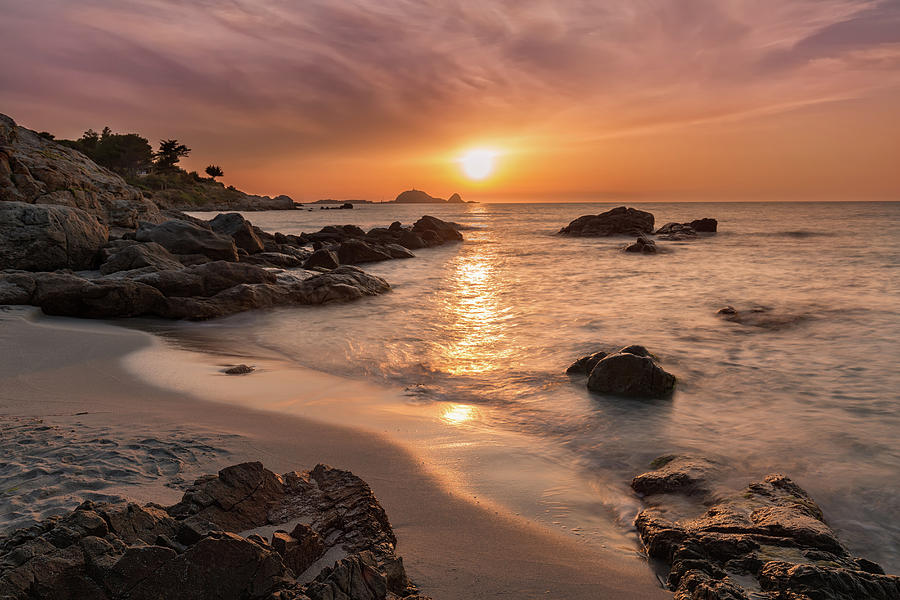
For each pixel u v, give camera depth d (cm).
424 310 2153
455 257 4438
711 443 896
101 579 352
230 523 472
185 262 2823
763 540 570
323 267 3403
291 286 2270
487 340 1648
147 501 574
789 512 624
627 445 896
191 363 1338
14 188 2959
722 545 559
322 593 375
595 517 671
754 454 851
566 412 1053
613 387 1159
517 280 3023
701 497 708
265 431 866
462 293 2573
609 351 1472
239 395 1091
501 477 765
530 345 1575
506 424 994
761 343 1540
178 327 1845
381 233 5375
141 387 1099
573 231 6356
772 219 8981
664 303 2183
